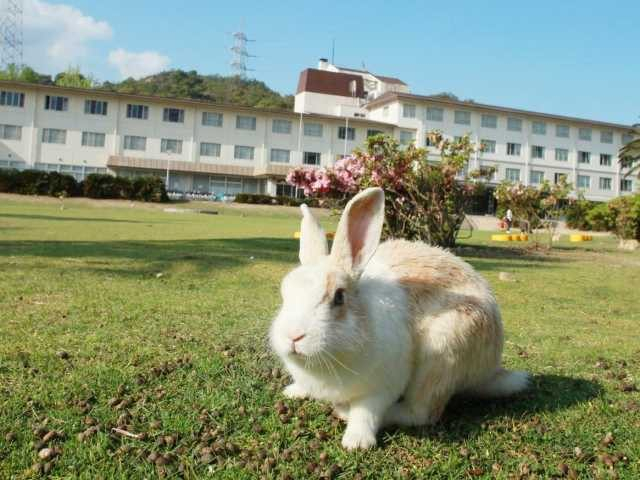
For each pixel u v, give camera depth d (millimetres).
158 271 10250
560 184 23109
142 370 4594
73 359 4828
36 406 3811
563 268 14164
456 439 3555
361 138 71938
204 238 18438
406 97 71062
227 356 5035
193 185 68938
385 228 16094
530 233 24203
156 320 6410
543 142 76562
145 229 22438
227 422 3674
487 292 3982
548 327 7176
